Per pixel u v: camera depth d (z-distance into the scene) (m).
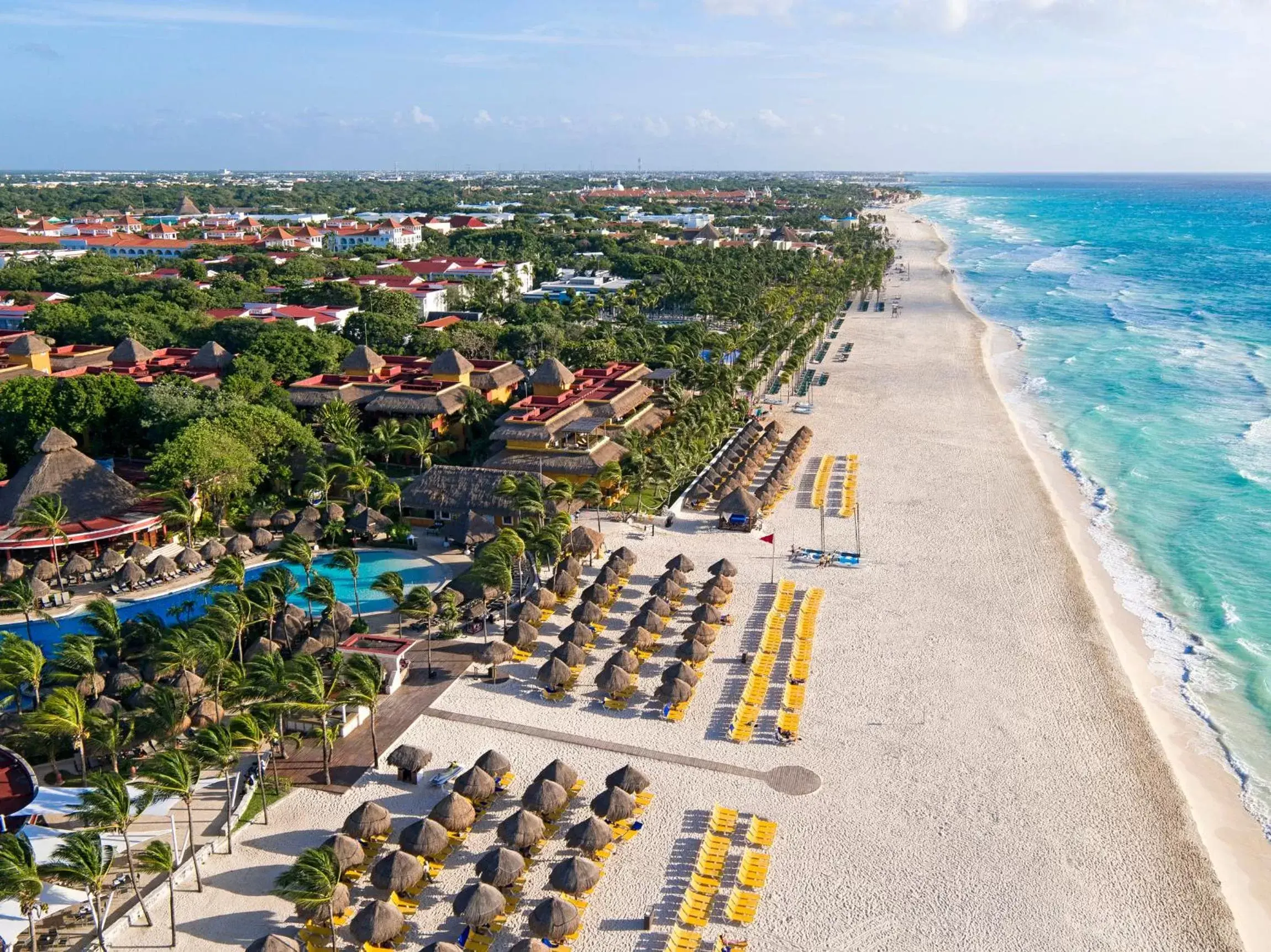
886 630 61.53
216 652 49.06
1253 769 49.84
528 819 40.84
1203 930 37.38
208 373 104.94
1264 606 68.12
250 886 39.31
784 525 80.38
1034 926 37.28
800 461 97.94
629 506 81.06
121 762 47.31
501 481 77.88
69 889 36.38
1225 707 55.50
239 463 75.88
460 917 36.12
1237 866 42.38
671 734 50.19
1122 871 40.53
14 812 39.62
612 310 178.88
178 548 74.31
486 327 139.12
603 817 42.06
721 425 102.12
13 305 149.38
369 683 46.84
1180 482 93.50
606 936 36.50
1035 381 135.12
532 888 39.00
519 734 50.28
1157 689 57.16
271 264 193.38
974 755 48.41
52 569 67.50
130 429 88.88
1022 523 80.69
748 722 50.72
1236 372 138.38
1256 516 84.75
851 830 42.56
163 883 39.03
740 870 39.78
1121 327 176.25
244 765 47.88
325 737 46.06
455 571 71.38
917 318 187.25
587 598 64.00
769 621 62.09
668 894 38.72
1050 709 52.81
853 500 86.25
